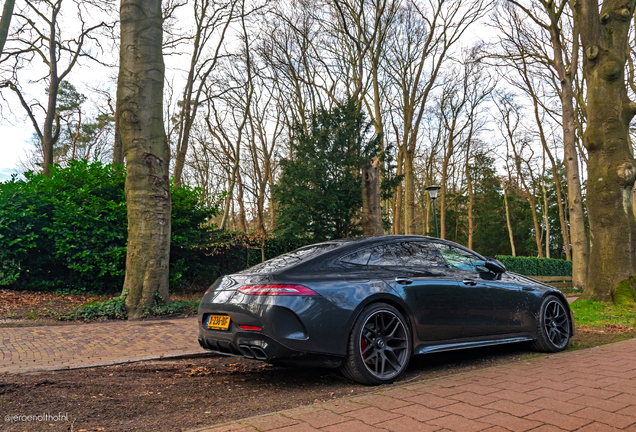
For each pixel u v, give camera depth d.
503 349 5.48
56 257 10.70
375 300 3.85
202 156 30.44
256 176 28.61
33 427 2.78
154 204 9.02
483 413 2.68
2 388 3.66
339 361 3.62
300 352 3.42
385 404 2.91
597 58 9.88
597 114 9.88
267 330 3.38
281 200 13.83
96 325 7.57
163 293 9.01
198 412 3.12
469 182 32.50
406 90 21.97
